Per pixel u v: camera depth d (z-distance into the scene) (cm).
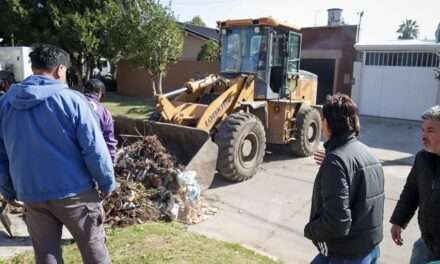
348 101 206
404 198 265
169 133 589
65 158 213
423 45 1309
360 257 210
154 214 435
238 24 714
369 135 1091
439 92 1294
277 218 482
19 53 1412
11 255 329
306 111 792
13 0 1652
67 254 324
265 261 351
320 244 213
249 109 683
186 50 2144
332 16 1722
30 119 210
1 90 1317
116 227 395
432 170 229
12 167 218
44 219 225
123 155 514
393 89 1404
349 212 196
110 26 1614
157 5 1498
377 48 1402
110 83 2136
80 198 219
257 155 638
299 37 784
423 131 230
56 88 212
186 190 466
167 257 328
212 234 429
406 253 402
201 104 661
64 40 1694
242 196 557
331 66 1579
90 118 217
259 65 709
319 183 206
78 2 1705
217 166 597
